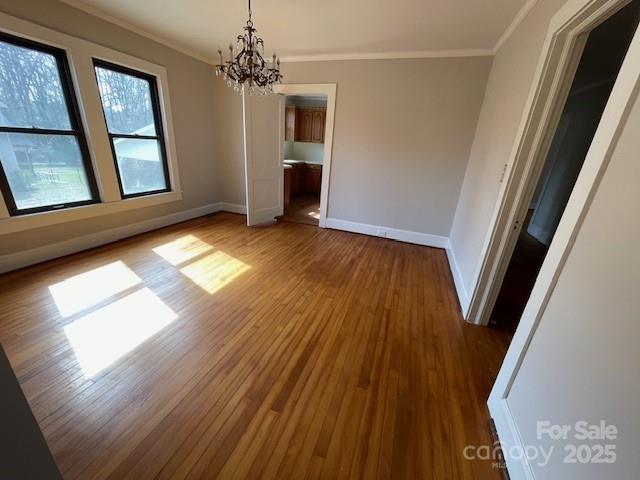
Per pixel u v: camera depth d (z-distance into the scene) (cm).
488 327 213
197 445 118
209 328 192
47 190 261
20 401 63
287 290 248
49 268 254
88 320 190
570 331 91
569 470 83
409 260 330
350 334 195
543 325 108
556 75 150
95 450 113
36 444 68
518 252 389
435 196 365
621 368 69
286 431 126
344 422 132
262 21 263
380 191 388
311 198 631
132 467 108
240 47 342
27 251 251
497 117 238
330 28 271
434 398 148
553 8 153
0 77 221
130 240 333
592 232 87
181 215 414
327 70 360
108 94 298
